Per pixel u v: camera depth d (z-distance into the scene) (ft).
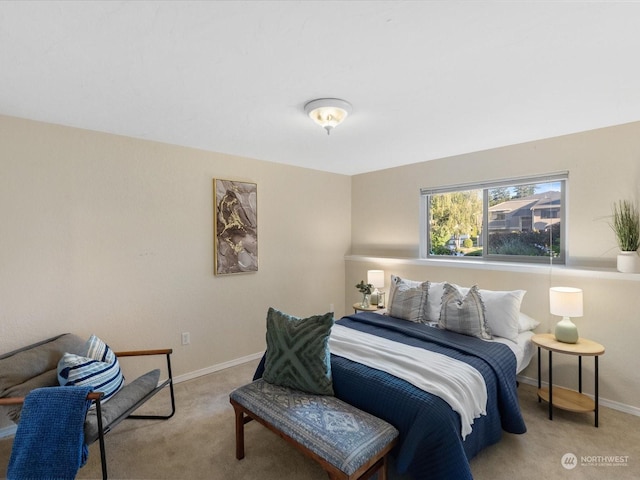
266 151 11.06
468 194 11.86
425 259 12.43
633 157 8.35
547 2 3.98
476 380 6.35
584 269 8.85
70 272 8.33
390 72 5.72
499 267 10.37
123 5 3.96
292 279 13.30
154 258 9.75
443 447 5.19
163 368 10.01
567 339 8.14
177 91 6.39
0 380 6.26
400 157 12.02
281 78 5.91
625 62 5.40
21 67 5.40
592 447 6.97
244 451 6.88
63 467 5.22
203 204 10.75
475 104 7.13
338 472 4.78
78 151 8.43
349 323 9.87
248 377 10.62
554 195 9.93
